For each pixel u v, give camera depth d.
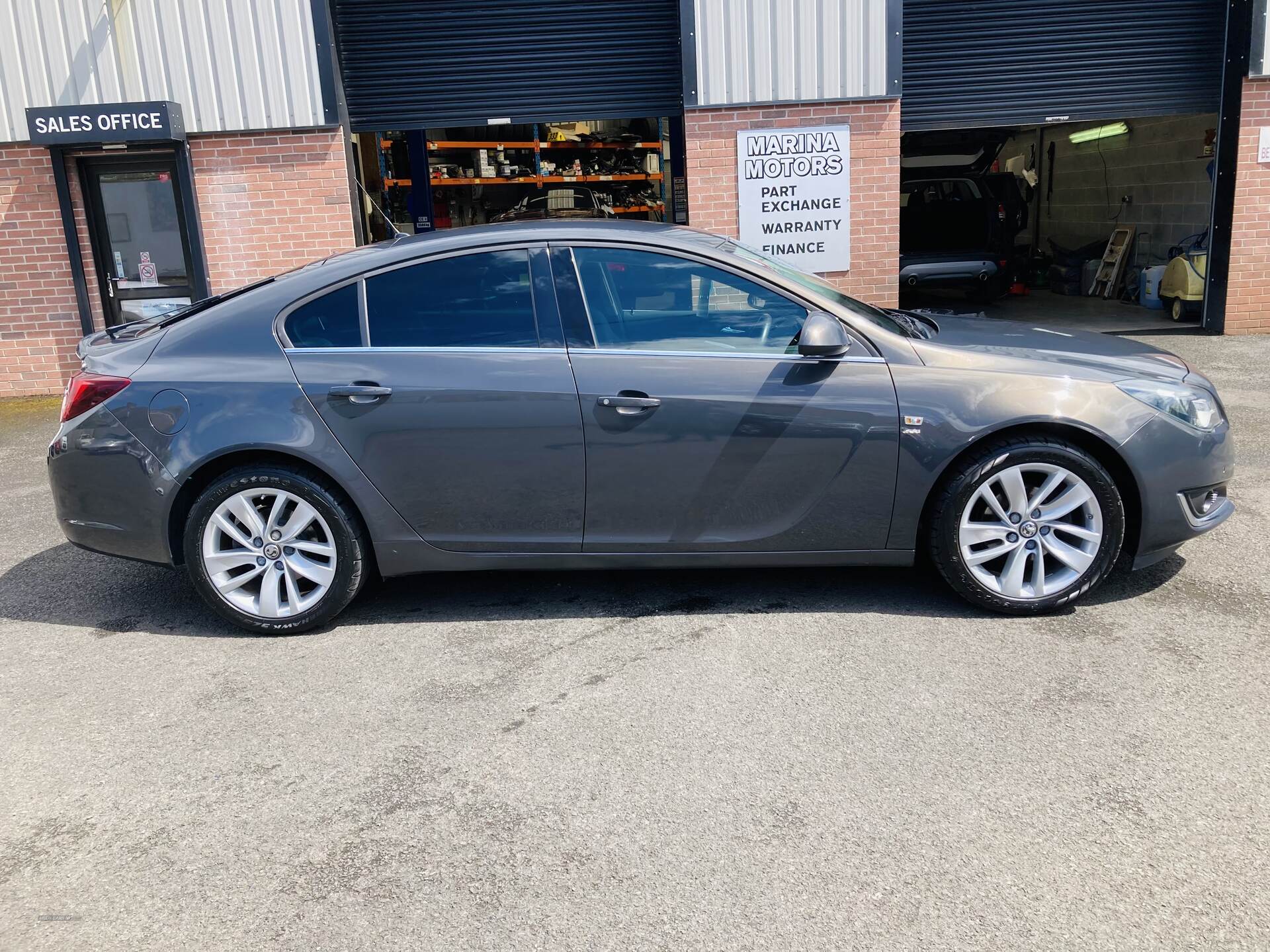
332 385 4.13
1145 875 2.65
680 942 2.49
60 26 9.41
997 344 4.31
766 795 3.06
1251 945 2.40
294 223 9.95
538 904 2.65
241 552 4.29
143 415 4.20
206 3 9.46
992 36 10.55
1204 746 3.22
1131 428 4.02
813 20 9.82
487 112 10.39
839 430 4.04
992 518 4.19
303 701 3.77
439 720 3.59
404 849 2.89
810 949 2.45
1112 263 14.48
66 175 9.64
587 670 3.91
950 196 13.91
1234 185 10.58
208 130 9.68
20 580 5.18
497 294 4.19
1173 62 10.62
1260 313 10.88
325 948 2.53
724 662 3.91
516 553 4.26
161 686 3.95
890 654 3.91
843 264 10.36
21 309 9.96
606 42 10.28
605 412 4.07
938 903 2.58
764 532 4.17
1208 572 4.60
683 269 4.15
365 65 10.17
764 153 10.10
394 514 4.21
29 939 2.61
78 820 3.10
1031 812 2.93
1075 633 4.03
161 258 10.02
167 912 2.68
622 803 3.06
